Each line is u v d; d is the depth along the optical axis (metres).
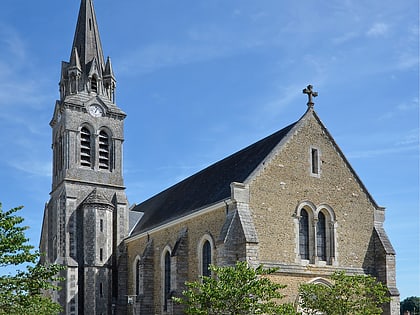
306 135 36.06
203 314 24.27
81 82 54.22
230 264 30.83
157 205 51.06
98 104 53.75
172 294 35.78
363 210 37.47
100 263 47.91
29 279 21.17
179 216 39.25
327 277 34.38
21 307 20.77
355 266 36.03
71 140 51.44
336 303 28.58
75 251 48.34
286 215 33.75
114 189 52.16
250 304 24.22
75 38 57.34
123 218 50.72
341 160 37.34
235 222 31.69
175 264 36.44
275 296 24.66
